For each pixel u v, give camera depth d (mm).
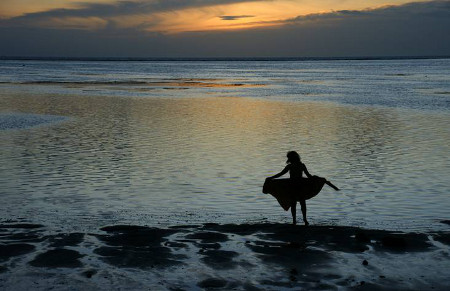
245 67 173750
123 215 8742
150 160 14203
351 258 6418
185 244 6922
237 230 7664
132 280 5703
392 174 12234
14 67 145500
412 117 24875
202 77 82688
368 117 25062
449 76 80250
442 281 5688
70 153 15242
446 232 7500
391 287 5523
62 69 127625
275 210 9203
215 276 5828
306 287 5531
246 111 28375
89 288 5473
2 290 5391
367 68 143750
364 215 8797
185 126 21781
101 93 42500
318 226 7902
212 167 13266
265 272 5953
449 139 17781
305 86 54906
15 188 10867
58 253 6496
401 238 6930
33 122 22812
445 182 11383
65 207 9328
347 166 13258
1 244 6832
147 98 37625
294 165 8344
